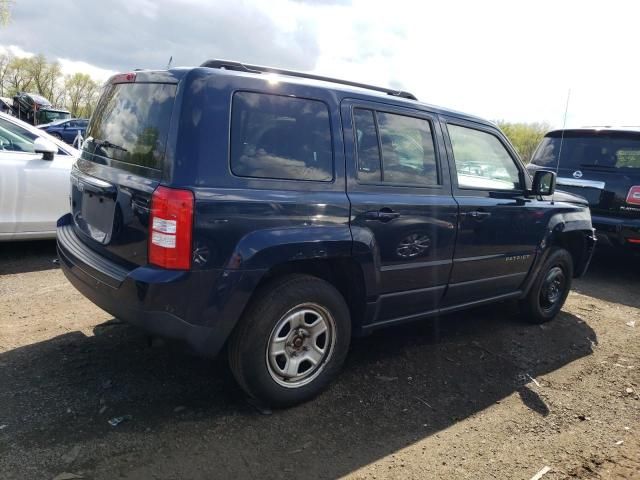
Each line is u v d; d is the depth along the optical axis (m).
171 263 2.64
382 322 3.65
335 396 3.38
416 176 3.68
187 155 2.67
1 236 5.54
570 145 7.41
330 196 3.13
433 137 3.84
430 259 3.76
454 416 3.29
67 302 4.57
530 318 5.05
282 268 3.10
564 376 3.99
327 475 2.62
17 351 3.59
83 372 3.37
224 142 2.77
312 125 3.14
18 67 61.19
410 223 3.55
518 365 4.12
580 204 5.39
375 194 3.37
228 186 2.76
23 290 4.81
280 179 2.96
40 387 3.15
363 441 2.93
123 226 2.90
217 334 2.83
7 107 32.38
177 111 2.72
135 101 3.17
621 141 6.92
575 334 4.91
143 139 2.93
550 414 3.41
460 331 4.74
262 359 2.97
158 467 2.55
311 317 3.19
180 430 2.86
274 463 2.66
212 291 2.74
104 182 3.12
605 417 3.42
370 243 3.30
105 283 2.91
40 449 2.59
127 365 3.51
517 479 2.71
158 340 3.14
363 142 3.38
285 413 3.13
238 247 2.77
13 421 2.79
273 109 2.98
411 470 2.71
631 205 6.61
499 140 4.46
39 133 5.96
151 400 3.12
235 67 3.09
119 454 2.61
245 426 2.95
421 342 4.41
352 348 4.17
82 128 26.48
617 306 5.91
